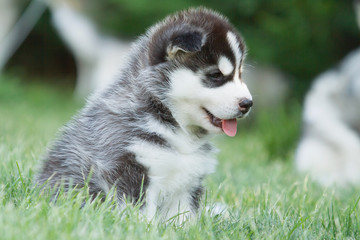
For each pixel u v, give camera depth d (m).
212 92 7.38
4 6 23.27
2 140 10.75
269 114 19.06
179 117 7.47
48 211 6.25
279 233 6.83
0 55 23.97
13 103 22.86
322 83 14.92
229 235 6.61
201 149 7.75
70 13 21.80
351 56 15.20
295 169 13.07
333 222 7.38
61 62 29.94
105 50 21.53
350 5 20.88
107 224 6.18
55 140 8.22
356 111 14.13
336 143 14.03
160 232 6.36
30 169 8.16
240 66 7.73
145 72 7.51
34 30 28.41
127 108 7.37
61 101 24.72
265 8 20.70
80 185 7.38
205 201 7.62
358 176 13.62
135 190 7.05
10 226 5.62
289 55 21.09
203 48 7.38
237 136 19.06
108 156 7.18
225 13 20.47
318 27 20.97
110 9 21.06
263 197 8.38
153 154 7.09
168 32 7.48
